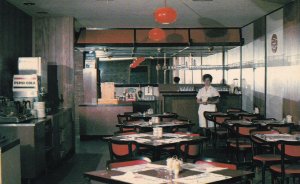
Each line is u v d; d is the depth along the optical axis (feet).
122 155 17.44
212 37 38.63
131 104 38.58
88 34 37.83
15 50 27.71
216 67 47.62
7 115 20.94
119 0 26.22
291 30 27.09
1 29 24.76
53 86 32.30
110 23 35.47
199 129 37.88
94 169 24.81
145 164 12.48
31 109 23.73
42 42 32.32
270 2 27.30
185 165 12.12
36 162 20.98
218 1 26.81
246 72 37.86
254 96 35.40
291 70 27.12
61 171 24.27
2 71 24.85
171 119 27.30
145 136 19.12
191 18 33.22
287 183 18.72
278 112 29.71
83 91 42.37
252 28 35.68
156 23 35.63
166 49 45.73
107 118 38.32
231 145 23.91
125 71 61.67
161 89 43.75
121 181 10.16
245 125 22.88
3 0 25.21
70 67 32.24
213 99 32.89
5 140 15.70
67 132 29.27
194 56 56.49
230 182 10.30
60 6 28.04
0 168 13.96
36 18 32.27
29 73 25.73
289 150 16.65
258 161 19.12
